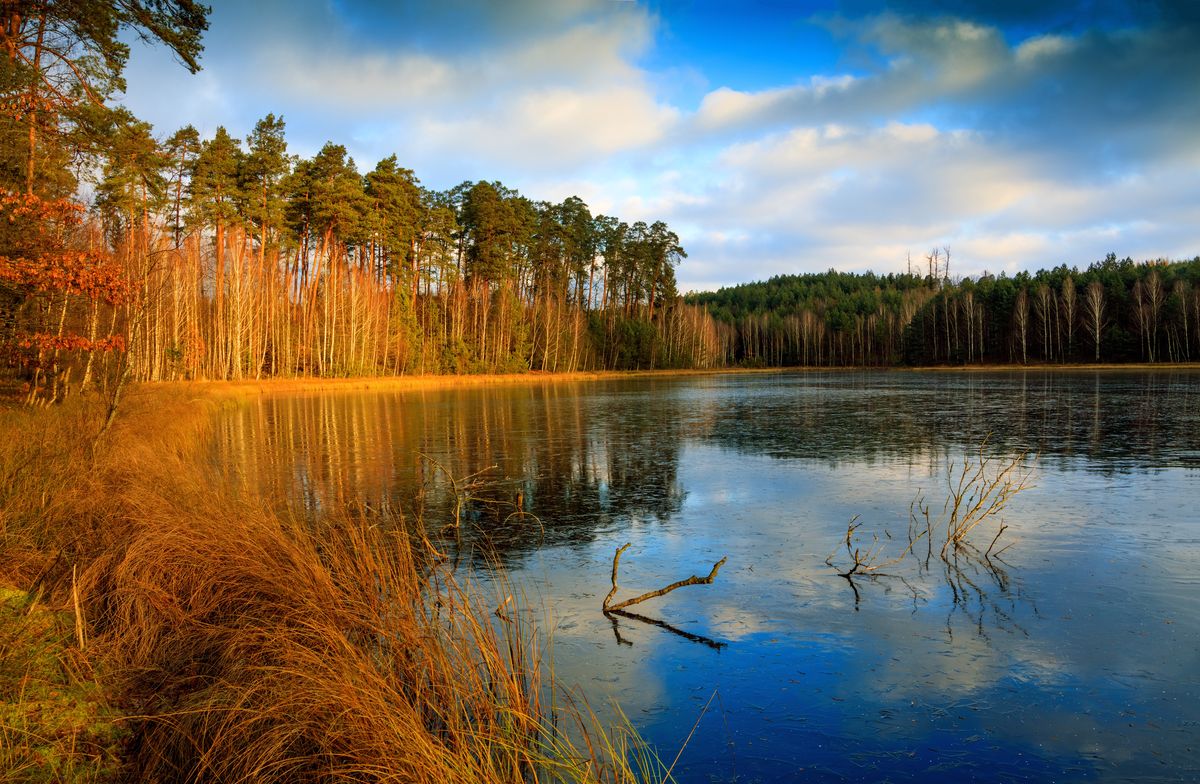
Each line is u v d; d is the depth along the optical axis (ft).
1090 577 25.21
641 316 288.92
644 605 23.20
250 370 159.22
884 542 30.45
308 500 39.91
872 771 13.84
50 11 41.14
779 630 21.02
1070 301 250.57
